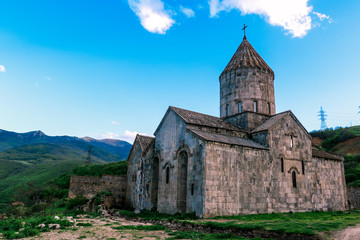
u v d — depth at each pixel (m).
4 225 17.56
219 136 26.20
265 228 15.11
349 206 35.44
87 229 17.70
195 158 24.00
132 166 37.75
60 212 29.92
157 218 22.86
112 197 36.97
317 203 30.09
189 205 23.45
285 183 27.61
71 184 35.75
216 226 16.70
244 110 32.44
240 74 33.69
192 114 30.02
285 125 29.86
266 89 33.69
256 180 25.30
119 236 15.10
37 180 68.81
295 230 14.22
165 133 30.20
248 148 25.64
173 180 27.28
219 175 22.98
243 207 23.69
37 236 15.03
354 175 52.72
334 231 14.29
